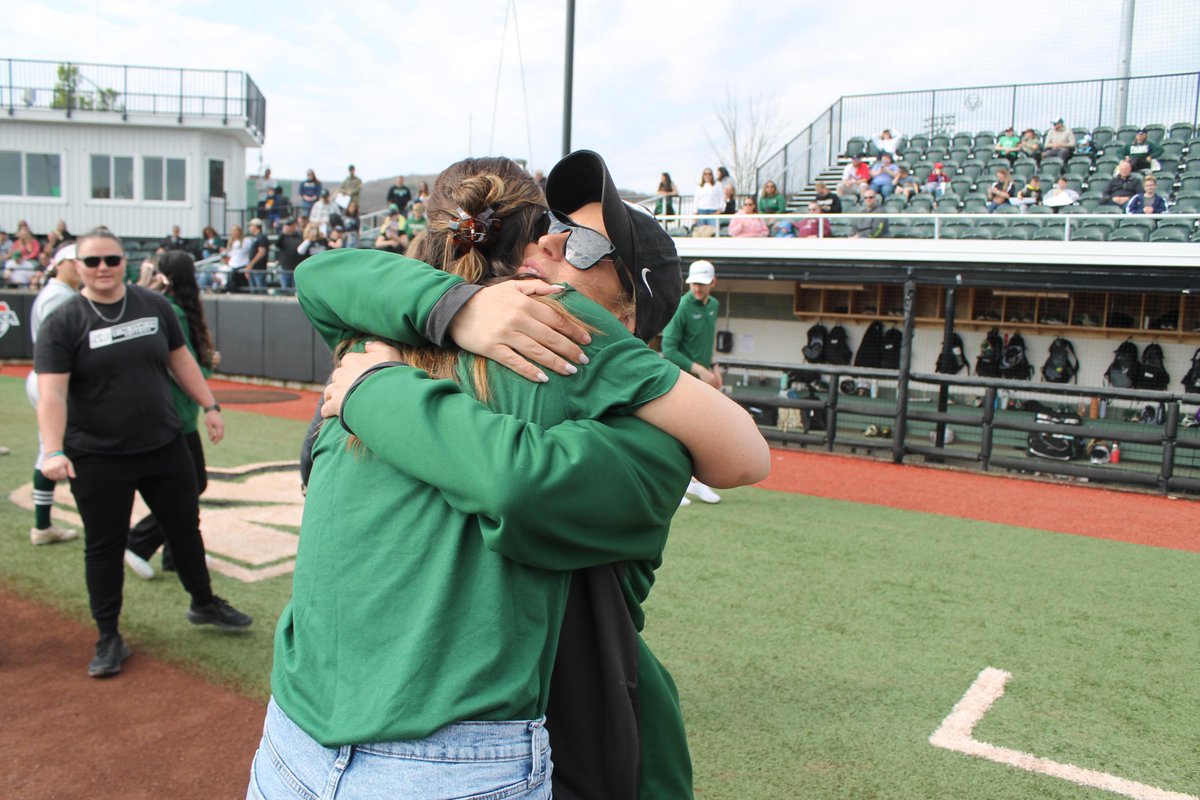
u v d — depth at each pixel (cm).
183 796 283
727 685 361
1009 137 1548
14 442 873
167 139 2156
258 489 692
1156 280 901
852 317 1166
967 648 405
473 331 116
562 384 116
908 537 602
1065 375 1034
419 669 110
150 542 476
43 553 523
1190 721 337
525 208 139
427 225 142
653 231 141
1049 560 556
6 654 387
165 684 361
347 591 117
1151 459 926
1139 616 453
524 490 104
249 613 434
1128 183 1263
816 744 314
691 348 645
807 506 695
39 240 2147
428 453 110
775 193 1368
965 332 1114
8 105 2088
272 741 124
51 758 304
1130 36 1680
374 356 126
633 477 115
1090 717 339
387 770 109
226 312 1488
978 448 1010
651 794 136
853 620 438
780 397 988
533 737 115
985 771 298
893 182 1450
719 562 530
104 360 348
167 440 369
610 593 127
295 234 1698
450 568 112
